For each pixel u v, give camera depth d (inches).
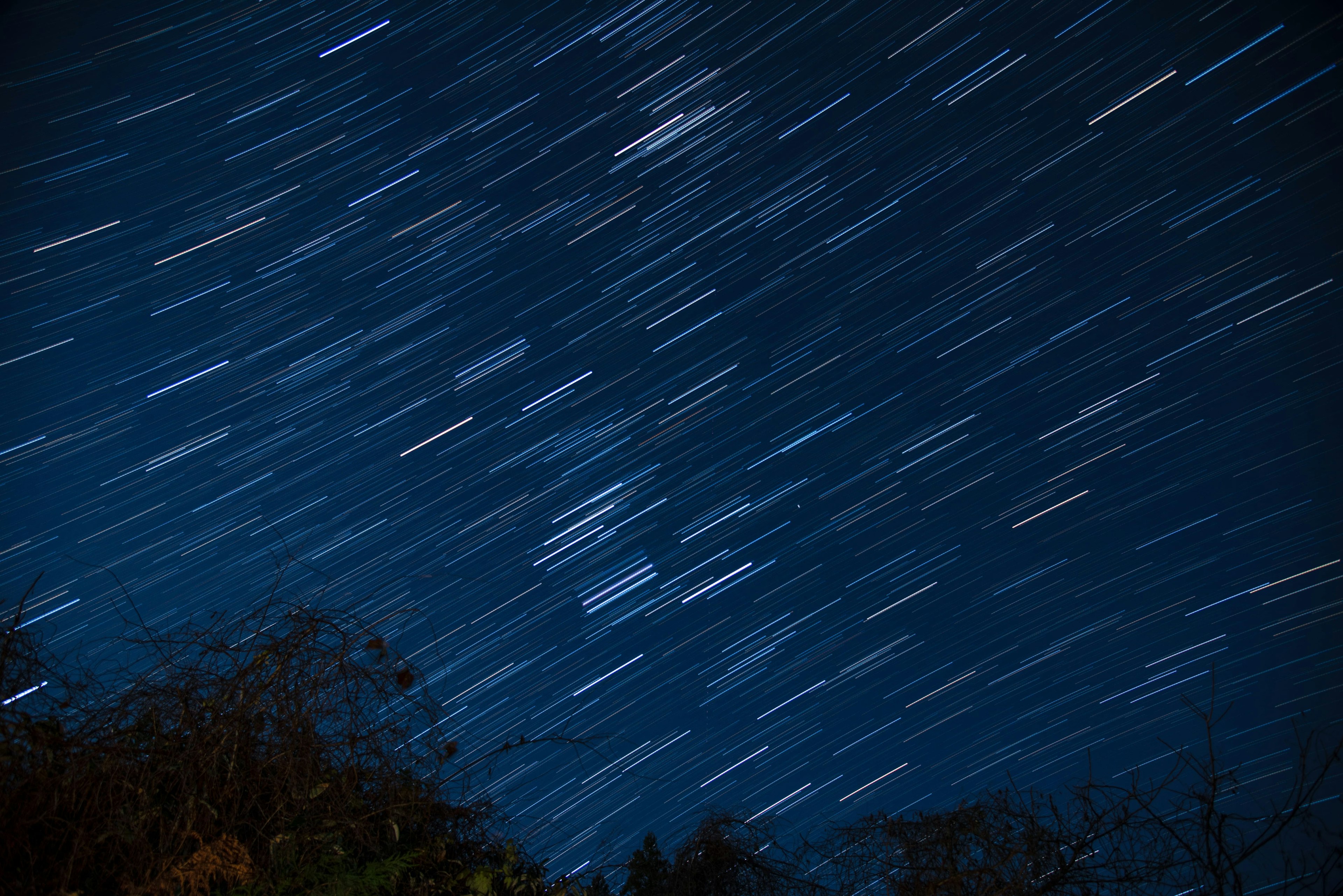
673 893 107.3
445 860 92.8
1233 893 77.5
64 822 71.3
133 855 73.2
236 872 73.5
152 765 78.4
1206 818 81.9
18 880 67.5
